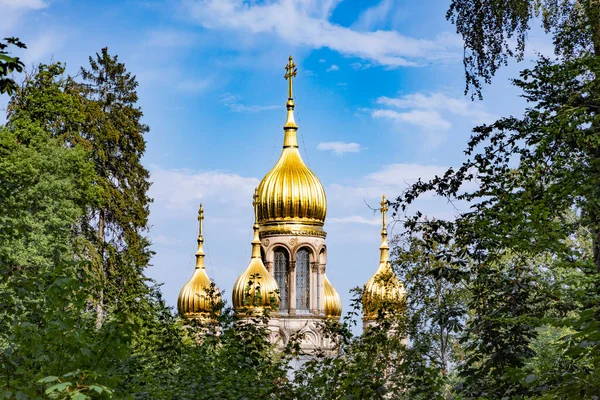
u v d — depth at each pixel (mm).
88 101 62531
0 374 16781
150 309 34000
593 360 15469
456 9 33438
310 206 83875
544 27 32156
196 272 86500
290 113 87812
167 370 30047
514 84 25734
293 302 81812
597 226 24047
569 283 21109
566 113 23672
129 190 63500
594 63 24781
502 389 22422
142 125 67312
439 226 26188
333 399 23359
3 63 19875
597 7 28375
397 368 24875
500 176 24641
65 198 51938
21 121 55750
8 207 21469
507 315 23719
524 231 22609
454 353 37438
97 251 57719
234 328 32344
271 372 28859
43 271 18953
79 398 12898
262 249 83938
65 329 17438
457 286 34188
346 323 29781
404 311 33062
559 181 23500
